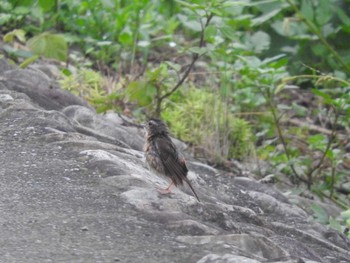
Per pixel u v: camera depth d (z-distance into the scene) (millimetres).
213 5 12602
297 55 18109
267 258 7520
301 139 16047
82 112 11844
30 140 9922
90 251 6922
